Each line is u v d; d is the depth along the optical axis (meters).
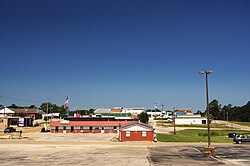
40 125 116.31
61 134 81.06
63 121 89.81
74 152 37.16
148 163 26.69
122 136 63.78
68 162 27.34
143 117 123.62
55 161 28.09
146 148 44.28
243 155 34.09
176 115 154.38
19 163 26.69
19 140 60.44
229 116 182.12
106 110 145.75
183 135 79.69
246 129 108.50
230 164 26.23
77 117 104.06
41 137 69.88
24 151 38.34
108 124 88.06
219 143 56.38
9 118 105.00
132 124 64.12
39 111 145.25
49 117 151.75
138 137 63.72
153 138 63.75
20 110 136.38
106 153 36.00
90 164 25.95
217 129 107.12
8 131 82.88
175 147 46.53
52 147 44.62
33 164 25.98
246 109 168.25
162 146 48.59
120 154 34.81
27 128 99.81
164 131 95.31
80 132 87.69
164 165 25.38
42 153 35.78
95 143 54.00
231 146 48.69
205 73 36.28
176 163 26.73
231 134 74.12
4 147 44.34
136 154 34.97
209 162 27.59
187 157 31.94
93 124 88.00
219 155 34.09
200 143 56.03
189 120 135.62
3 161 28.14
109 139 65.94
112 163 26.64
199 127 115.94
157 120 166.38
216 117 192.88
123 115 133.25
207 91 36.09
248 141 55.06
